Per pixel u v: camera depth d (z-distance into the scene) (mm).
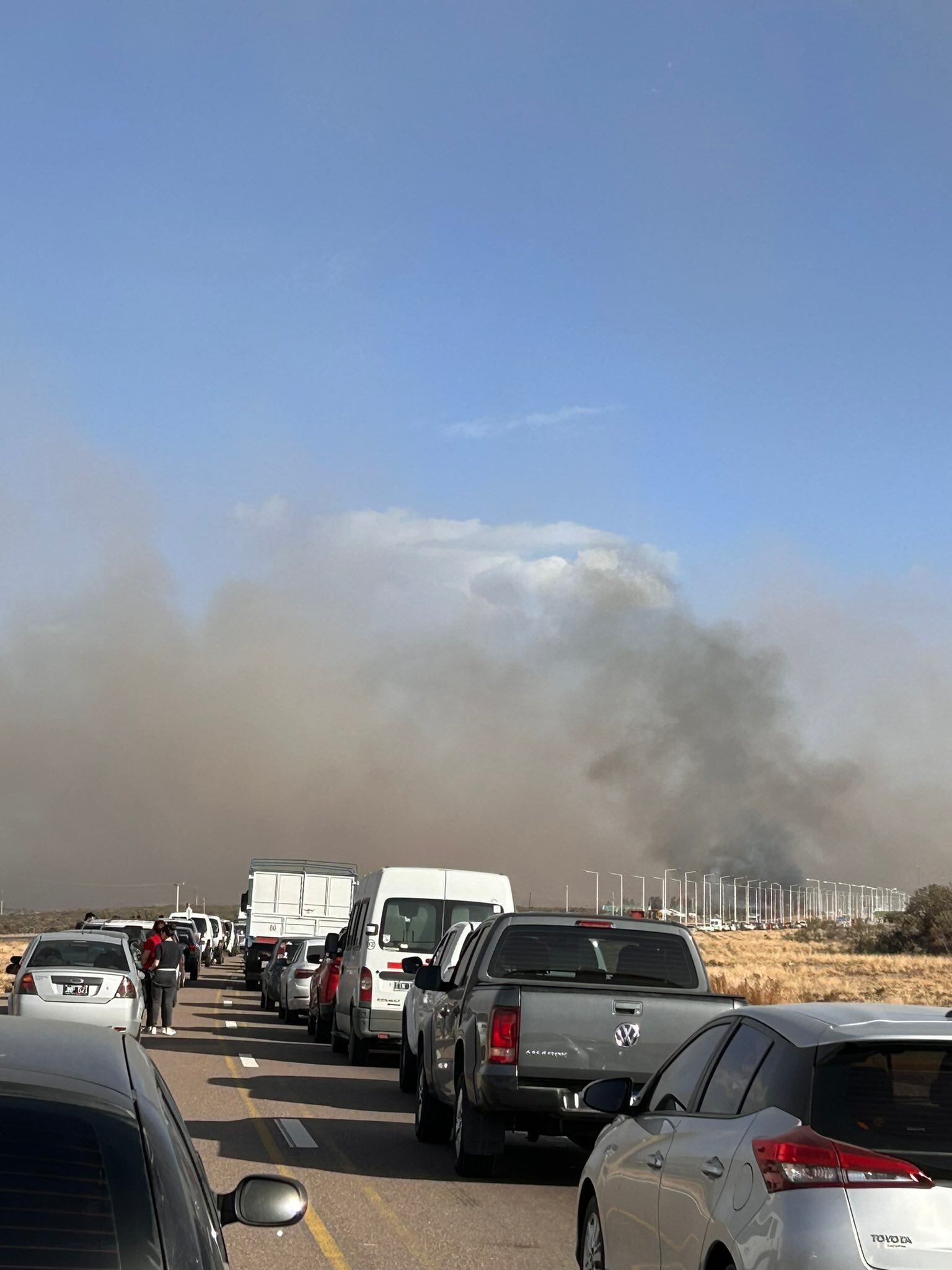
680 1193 5574
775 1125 5008
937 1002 48125
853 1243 4457
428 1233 9258
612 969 11477
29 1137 3217
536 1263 8477
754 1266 4699
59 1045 3902
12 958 20906
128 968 20406
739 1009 6219
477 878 20578
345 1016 22312
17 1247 2955
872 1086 4953
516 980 11336
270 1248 8727
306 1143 12797
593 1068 10422
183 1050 22312
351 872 47656
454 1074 11789
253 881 47250
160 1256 3045
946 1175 4605
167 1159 3338
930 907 105750
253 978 46906
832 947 114500
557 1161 12531
